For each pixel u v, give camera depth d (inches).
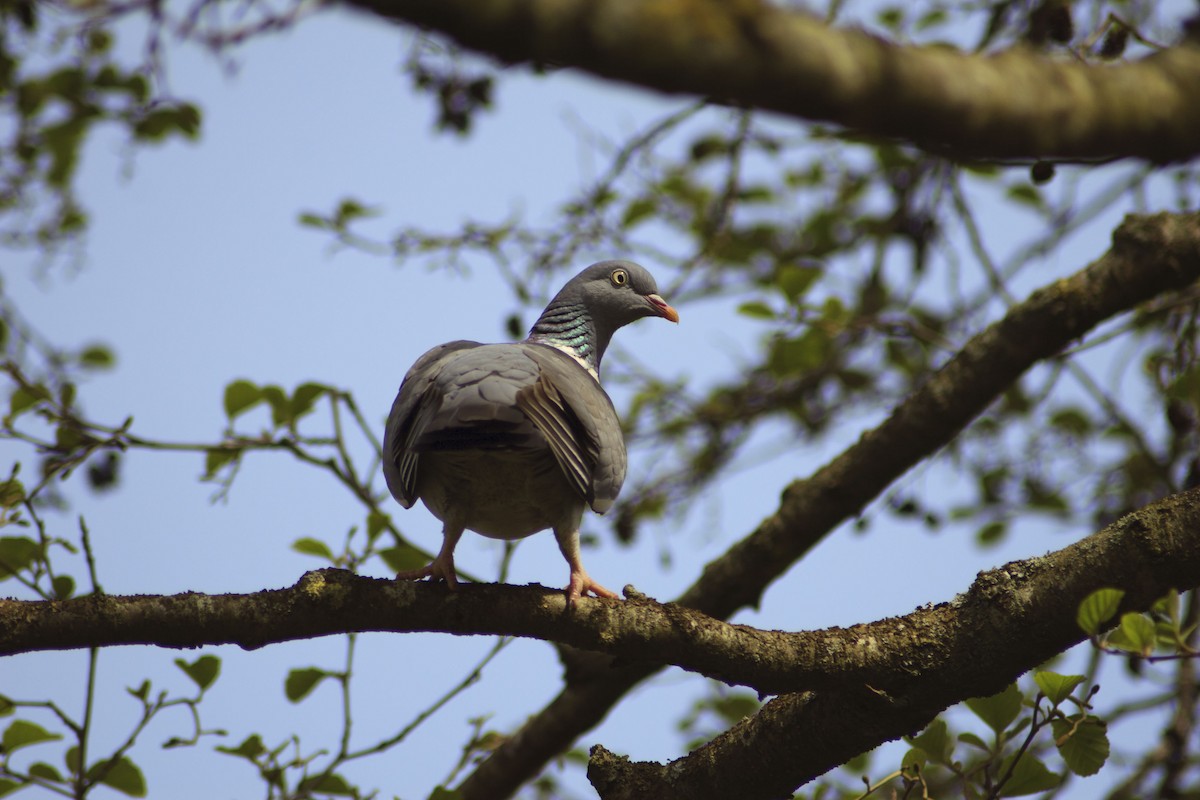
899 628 306.2
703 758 341.7
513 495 358.0
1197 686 448.8
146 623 303.3
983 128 151.6
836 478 486.9
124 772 334.0
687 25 134.2
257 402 406.0
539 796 519.5
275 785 348.8
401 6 128.9
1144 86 157.9
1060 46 330.6
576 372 385.7
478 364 345.7
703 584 501.7
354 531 378.3
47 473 377.7
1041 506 561.0
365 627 313.0
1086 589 283.4
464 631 315.9
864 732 317.1
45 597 322.7
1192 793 436.1
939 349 547.8
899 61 145.3
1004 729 313.3
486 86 436.8
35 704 324.5
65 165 544.7
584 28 131.6
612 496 367.2
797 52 138.6
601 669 479.8
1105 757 300.0
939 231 541.0
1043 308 450.0
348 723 364.8
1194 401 399.2
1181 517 275.9
